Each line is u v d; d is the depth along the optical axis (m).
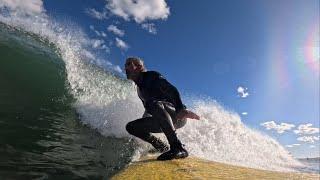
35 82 3.29
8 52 3.94
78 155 1.75
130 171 1.62
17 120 2.09
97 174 1.55
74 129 2.23
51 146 1.79
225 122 2.82
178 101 1.89
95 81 3.35
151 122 1.97
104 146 2.01
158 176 1.55
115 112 2.42
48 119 2.29
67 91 3.14
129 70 1.98
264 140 3.04
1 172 1.34
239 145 2.72
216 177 1.57
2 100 2.48
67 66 3.56
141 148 2.09
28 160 1.53
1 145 1.62
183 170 1.65
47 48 4.35
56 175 1.44
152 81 1.94
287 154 3.12
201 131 2.60
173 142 1.86
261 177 1.67
